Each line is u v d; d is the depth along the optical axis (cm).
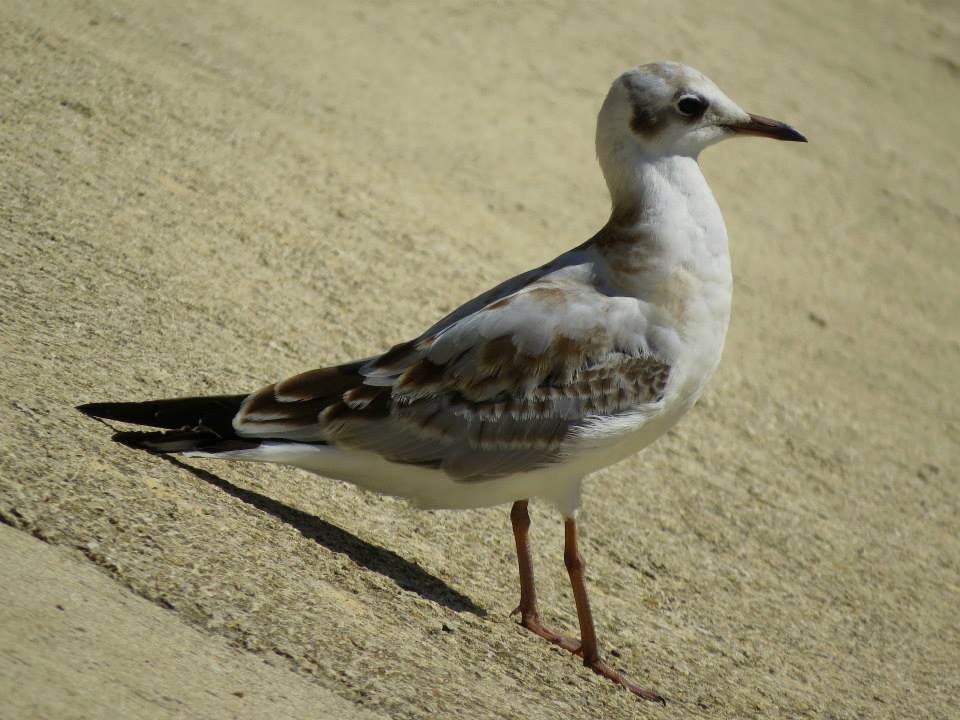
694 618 1147
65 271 1247
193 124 1762
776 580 1292
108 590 791
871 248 2494
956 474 1791
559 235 1983
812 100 3005
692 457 1523
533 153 2259
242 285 1402
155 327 1222
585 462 998
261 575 880
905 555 1486
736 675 1059
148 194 1500
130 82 1802
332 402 991
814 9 3506
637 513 1313
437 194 1941
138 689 707
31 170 1425
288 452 985
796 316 2120
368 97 2217
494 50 2638
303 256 1541
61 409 994
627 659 1022
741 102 2814
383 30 2550
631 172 1034
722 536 1344
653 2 3148
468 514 1164
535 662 945
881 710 1087
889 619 1302
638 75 1041
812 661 1146
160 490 937
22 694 665
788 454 1652
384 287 1561
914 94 3266
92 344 1135
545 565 1133
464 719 805
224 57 2117
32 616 733
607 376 987
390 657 847
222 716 712
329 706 764
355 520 1059
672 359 998
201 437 990
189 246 1427
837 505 1556
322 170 1819
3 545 793
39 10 1962
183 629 785
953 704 1157
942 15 3725
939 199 2789
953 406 2025
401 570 998
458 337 992
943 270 2519
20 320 1122
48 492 866
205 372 1170
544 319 987
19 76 1661
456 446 987
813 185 2655
